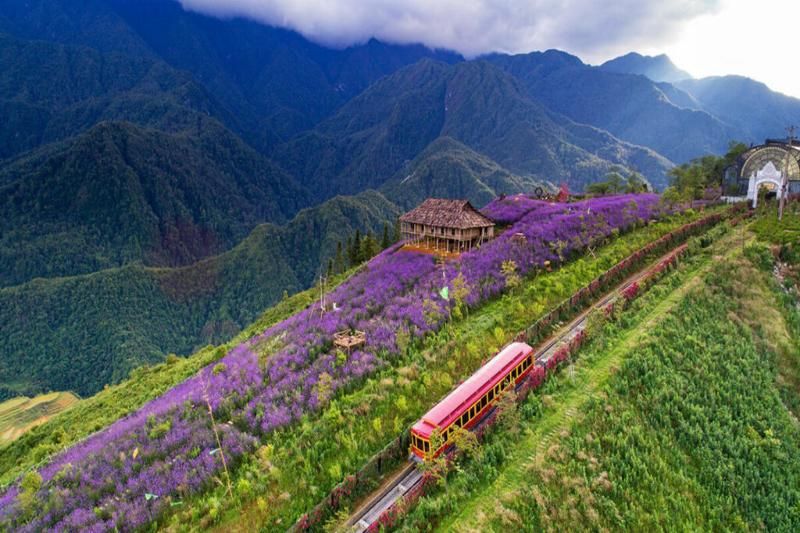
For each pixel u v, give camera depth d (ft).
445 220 247.50
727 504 100.12
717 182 341.41
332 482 109.40
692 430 112.98
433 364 148.36
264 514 104.12
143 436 145.18
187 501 113.60
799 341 155.22
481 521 90.79
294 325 212.02
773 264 186.39
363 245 389.19
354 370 149.18
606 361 133.69
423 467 106.93
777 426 123.13
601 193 406.00
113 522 108.37
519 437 109.91
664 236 221.05
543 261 207.82
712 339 147.43
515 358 131.23
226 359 207.21
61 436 206.49
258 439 128.98
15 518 120.16
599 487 96.48
